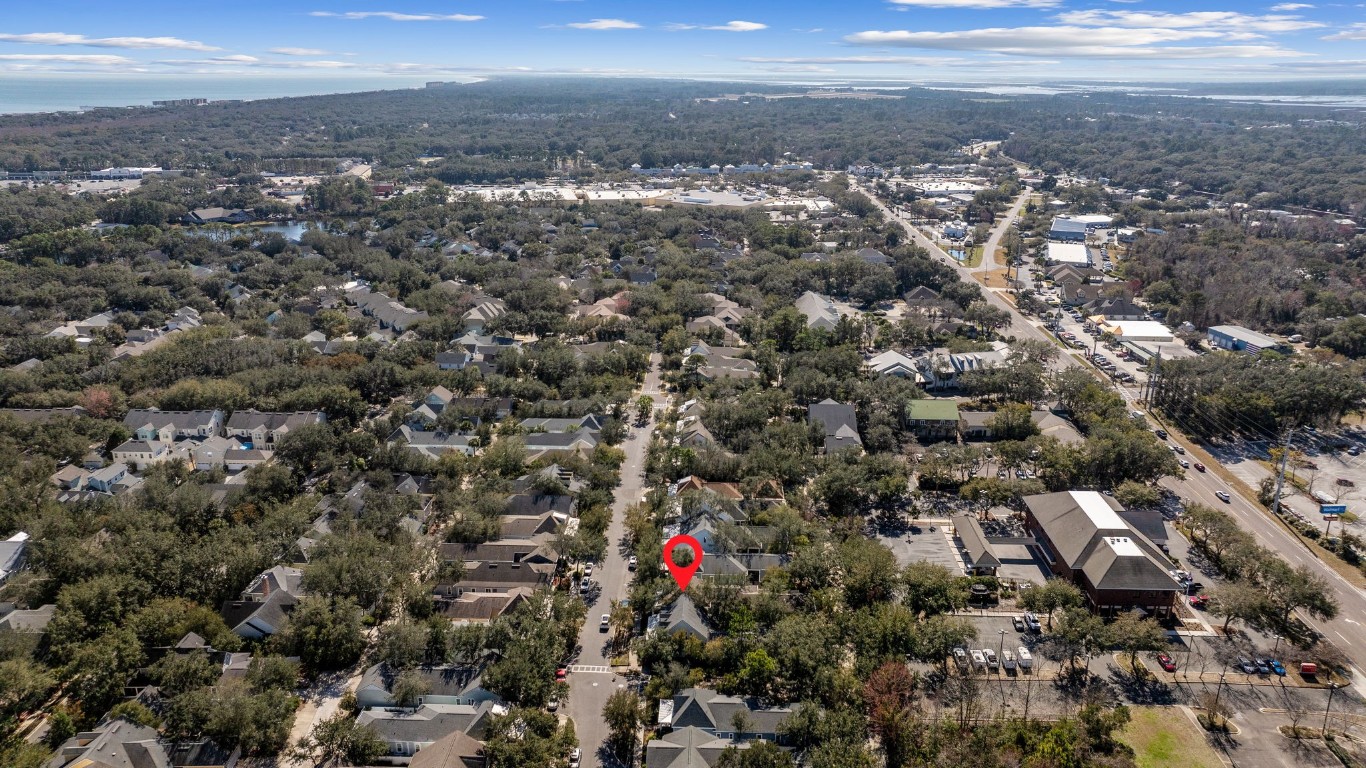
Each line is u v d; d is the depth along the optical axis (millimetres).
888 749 99312
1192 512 143500
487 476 163625
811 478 165625
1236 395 193250
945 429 190125
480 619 122000
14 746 97312
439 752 94000
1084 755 96875
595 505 152125
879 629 112500
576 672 113750
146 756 93875
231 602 121688
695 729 99875
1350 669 113688
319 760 98438
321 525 145250
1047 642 119625
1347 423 198000
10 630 110875
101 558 125562
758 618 119625
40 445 171875
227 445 178625
